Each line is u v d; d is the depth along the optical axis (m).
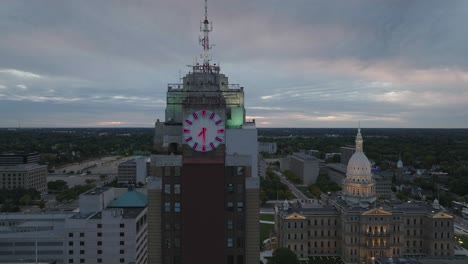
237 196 86.00
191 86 93.81
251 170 86.06
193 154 84.12
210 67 97.00
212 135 84.38
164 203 86.38
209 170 82.75
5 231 175.62
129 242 165.25
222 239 82.81
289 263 182.50
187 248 82.50
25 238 170.38
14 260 170.25
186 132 84.06
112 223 164.75
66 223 165.00
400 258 167.25
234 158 85.75
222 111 84.44
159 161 86.31
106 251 165.12
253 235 86.50
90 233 165.12
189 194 82.69
